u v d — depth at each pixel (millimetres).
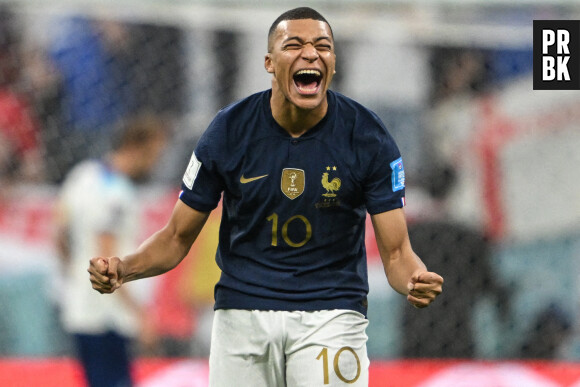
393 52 19125
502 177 19422
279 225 11312
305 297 11398
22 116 19062
